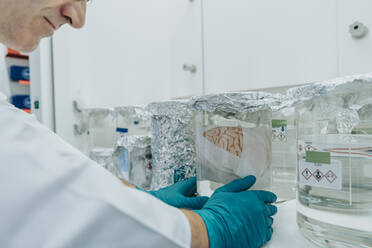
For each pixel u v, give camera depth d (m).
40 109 1.15
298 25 0.63
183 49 0.89
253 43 0.72
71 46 1.21
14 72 1.28
